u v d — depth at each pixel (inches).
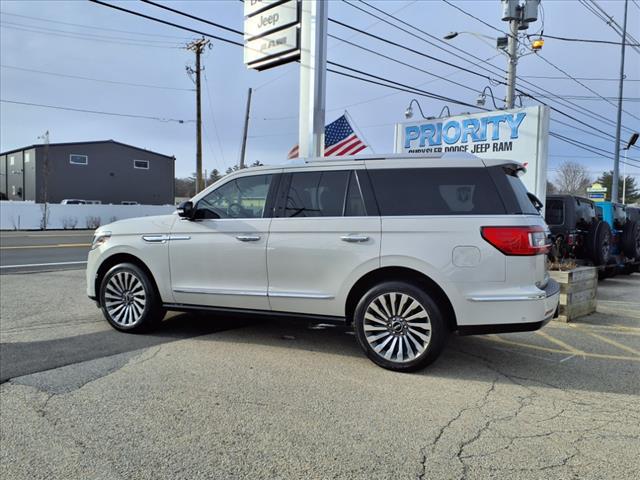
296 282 193.5
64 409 145.1
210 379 170.2
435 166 181.9
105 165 1974.7
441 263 171.9
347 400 153.6
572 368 188.2
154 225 222.4
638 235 490.0
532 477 111.5
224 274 205.9
